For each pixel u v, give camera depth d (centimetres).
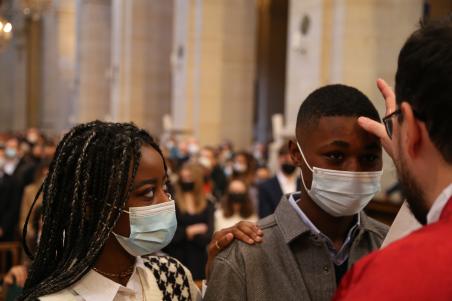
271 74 2494
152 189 178
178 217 536
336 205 188
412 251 109
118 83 2064
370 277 110
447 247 107
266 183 602
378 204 684
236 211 577
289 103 1023
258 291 188
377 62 895
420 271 105
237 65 1538
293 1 1006
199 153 1275
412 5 857
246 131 1548
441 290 103
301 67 989
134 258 188
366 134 183
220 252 198
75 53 2714
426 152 118
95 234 170
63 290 167
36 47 3083
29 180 739
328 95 189
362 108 186
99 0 2452
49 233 177
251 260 190
